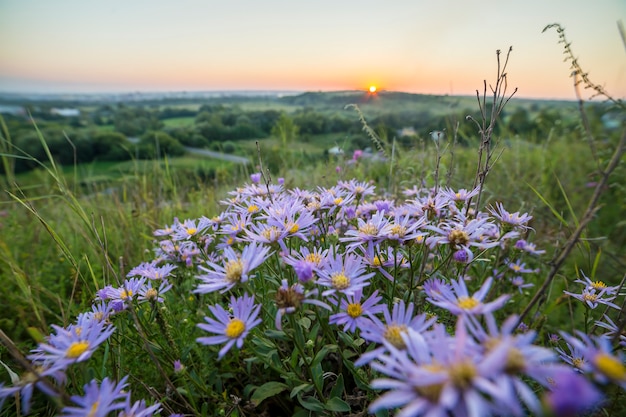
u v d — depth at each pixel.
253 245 1.47
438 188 2.60
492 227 1.98
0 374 1.82
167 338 1.72
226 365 1.98
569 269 2.75
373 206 2.25
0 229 3.87
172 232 2.48
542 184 4.18
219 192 4.73
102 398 1.08
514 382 0.74
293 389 1.45
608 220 3.68
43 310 2.46
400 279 1.99
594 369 0.85
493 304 1.04
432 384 0.76
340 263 1.43
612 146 4.11
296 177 4.65
